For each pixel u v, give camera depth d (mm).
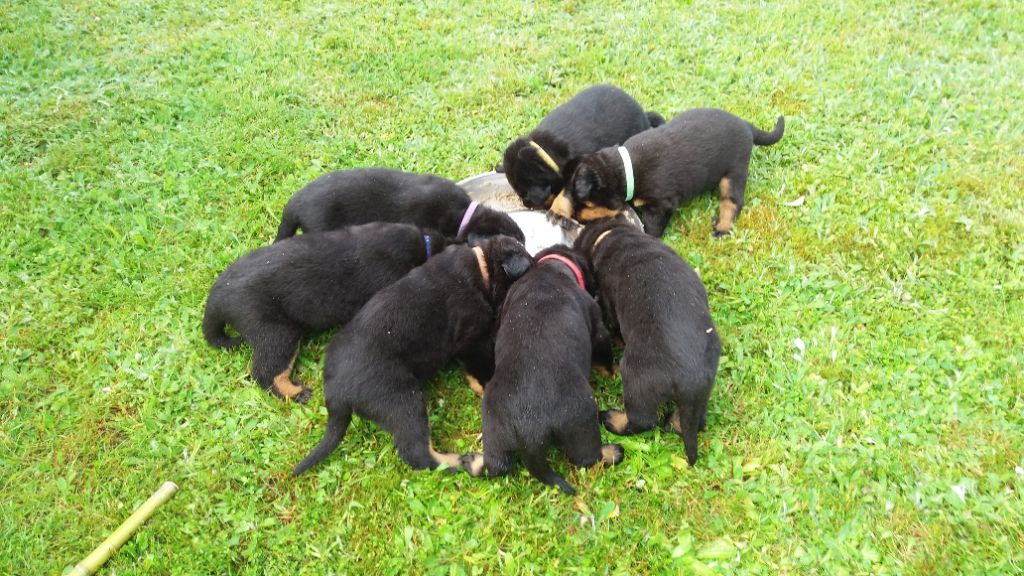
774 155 1231
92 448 863
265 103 1368
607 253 927
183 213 1166
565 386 750
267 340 893
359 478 818
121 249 1111
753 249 1067
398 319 835
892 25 1523
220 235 1122
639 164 1084
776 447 810
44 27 1544
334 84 1426
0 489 830
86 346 972
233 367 938
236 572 754
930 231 1058
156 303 1028
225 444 856
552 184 1150
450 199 1056
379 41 1533
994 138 1232
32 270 1081
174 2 1646
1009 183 1136
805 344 922
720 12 1590
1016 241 1040
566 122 1188
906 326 937
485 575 731
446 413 892
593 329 868
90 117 1344
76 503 814
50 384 935
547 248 962
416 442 808
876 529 741
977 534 728
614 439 836
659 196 1097
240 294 887
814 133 1263
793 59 1438
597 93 1234
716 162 1108
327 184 1057
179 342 973
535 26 1574
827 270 1019
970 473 784
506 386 758
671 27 1551
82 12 1609
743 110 1329
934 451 801
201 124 1335
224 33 1561
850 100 1329
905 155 1203
